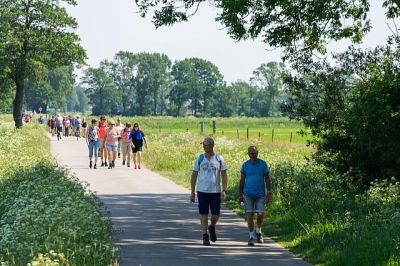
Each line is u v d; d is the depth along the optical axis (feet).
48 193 97.91
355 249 75.61
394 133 112.27
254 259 78.74
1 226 84.38
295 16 129.39
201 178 90.07
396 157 111.96
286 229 100.58
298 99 131.54
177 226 103.96
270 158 202.18
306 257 80.53
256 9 127.75
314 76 128.98
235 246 88.17
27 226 72.64
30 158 172.04
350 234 82.89
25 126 497.87
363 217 90.17
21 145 245.24
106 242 74.43
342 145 124.06
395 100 112.88
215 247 86.89
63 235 70.74
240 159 201.46
